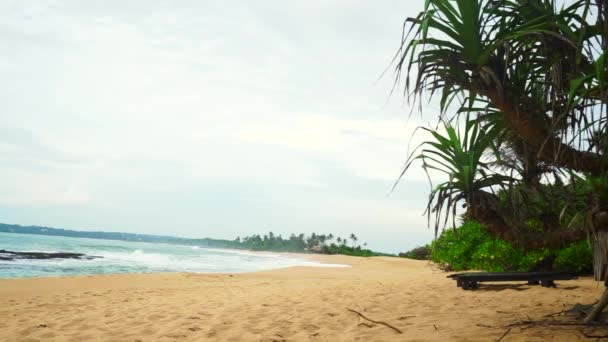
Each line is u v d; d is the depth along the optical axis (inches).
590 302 251.9
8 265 820.6
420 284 408.8
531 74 139.5
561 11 123.2
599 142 136.0
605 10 117.3
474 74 132.3
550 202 161.9
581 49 117.0
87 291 399.5
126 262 1138.7
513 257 440.5
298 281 521.0
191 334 198.2
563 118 123.8
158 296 351.3
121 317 245.8
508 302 265.0
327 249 4347.9
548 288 330.6
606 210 141.3
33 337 197.3
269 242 7263.8
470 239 564.7
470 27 122.3
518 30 122.7
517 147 163.6
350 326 208.4
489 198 144.4
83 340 190.7
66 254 1285.7
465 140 142.4
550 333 161.3
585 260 414.0
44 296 358.9
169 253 2171.5
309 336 189.3
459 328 185.2
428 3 114.6
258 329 205.3
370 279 554.3
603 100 115.4
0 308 286.8
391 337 177.5
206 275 622.2
